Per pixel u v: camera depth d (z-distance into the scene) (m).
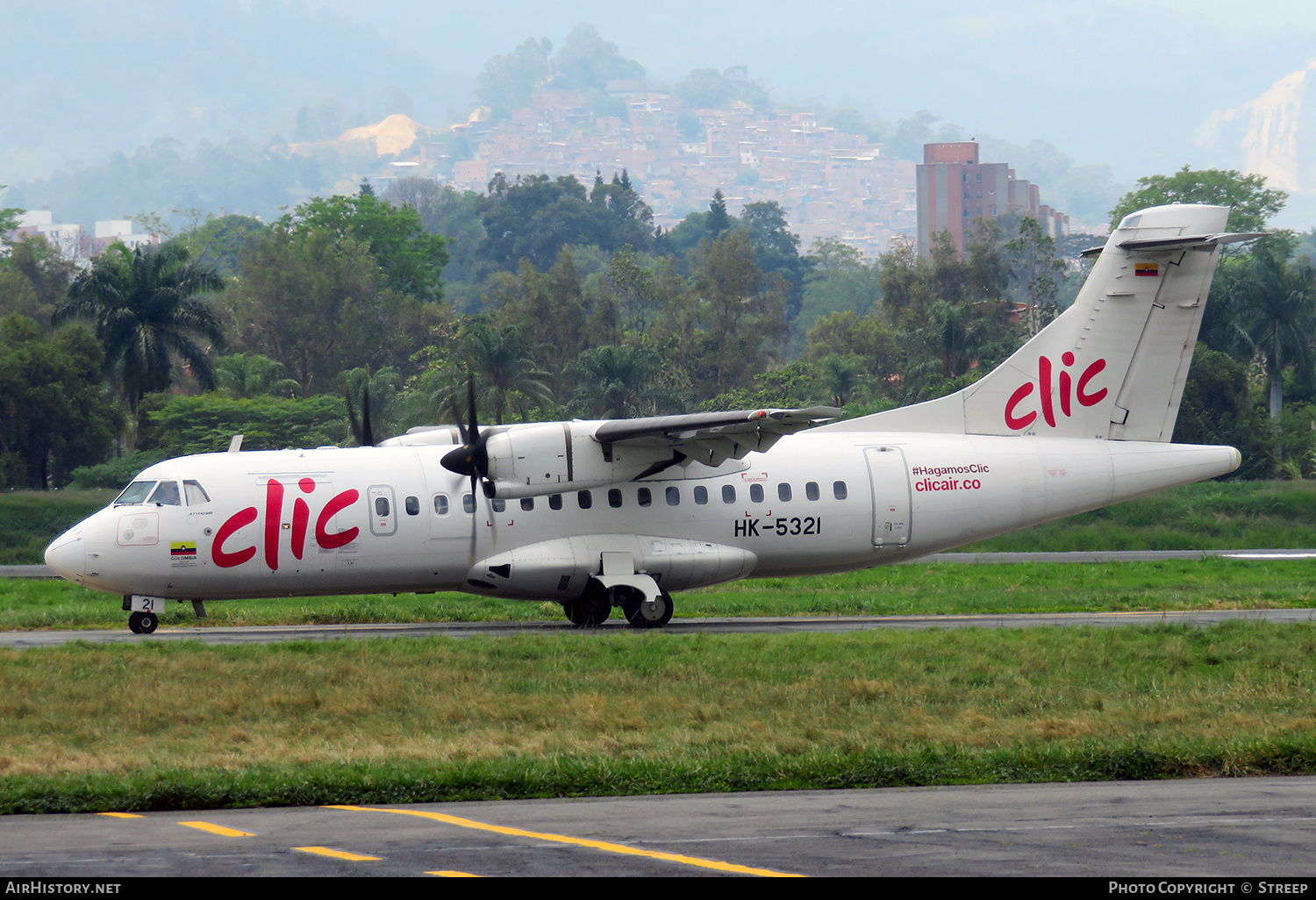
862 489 91.38
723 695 59.03
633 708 55.69
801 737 50.00
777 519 90.19
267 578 83.62
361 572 84.75
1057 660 67.38
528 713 54.97
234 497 83.19
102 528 81.44
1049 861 30.52
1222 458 95.38
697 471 89.88
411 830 34.75
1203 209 93.88
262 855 31.72
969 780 42.34
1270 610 95.75
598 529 87.75
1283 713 53.72
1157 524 178.62
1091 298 94.44
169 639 78.94
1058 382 94.62
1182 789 40.38
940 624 89.12
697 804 38.50
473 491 85.81
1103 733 50.00
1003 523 93.12
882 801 38.75
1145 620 88.69
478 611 98.88
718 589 119.00
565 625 91.19
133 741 50.31
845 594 111.44
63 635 84.69
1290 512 181.75
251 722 54.06
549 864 30.62
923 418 95.19
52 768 44.66
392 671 64.25
